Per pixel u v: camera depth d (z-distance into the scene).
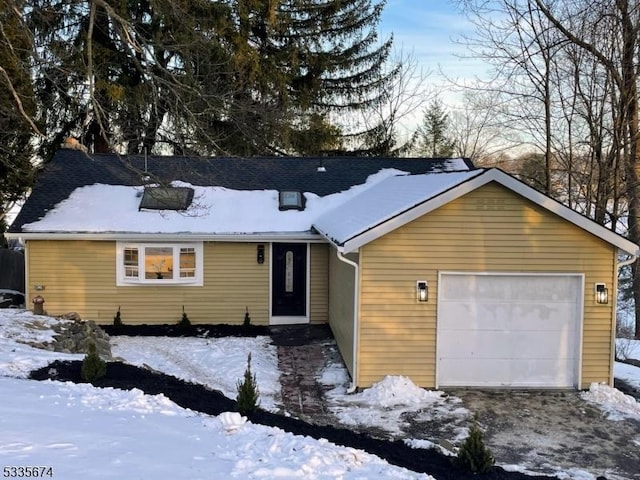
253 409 7.49
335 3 26.94
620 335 21.50
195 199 16.30
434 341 10.89
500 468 6.65
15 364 8.73
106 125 19.11
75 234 14.53
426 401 10.24
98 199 16.06
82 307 15.07
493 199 10.80
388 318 10.79
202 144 15.62
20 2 11.54
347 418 9.37
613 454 8.26
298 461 5.46
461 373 10.99
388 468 5.73
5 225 21.77
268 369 11.91
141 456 5.25
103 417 6.42
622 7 16.77
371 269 10.72
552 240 10.90
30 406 6.58
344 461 5.72
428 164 18.88
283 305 15.91
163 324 15.30
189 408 7.42
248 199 16.53
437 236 10.79
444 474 6.19
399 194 12.80
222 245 15.48
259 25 24.45
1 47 13.50
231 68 20.86
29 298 14.91
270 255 15.59
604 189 18.41
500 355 11.02
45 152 22.88
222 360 12.38
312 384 11.14
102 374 8.41
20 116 14.62
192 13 19.69
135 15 20.83
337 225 12.77
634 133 17.69
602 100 18.11
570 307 11.05
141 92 19.12
